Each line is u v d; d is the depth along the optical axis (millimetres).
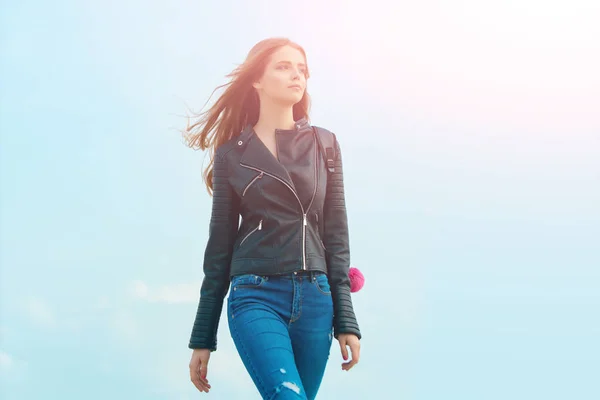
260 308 2766
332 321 2910
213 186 3043
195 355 2955
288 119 3102
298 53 3098
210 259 2975
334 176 3062
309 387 2898
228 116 3221
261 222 2885
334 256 2975
